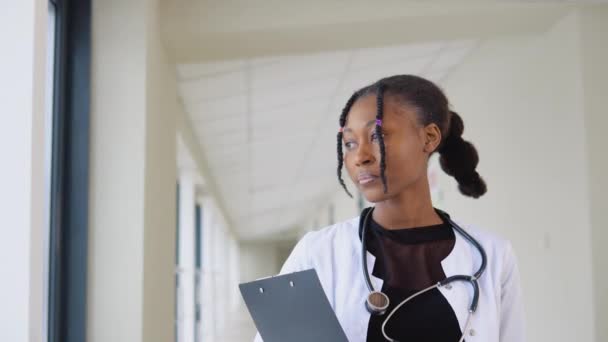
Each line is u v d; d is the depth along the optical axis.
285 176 9.73
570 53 3.73
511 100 4.63
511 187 4.68
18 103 1.80
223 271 14.09
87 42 2.96
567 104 3.80
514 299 1.25
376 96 1.18
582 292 3.69
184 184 7.27
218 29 3.49
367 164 1.16
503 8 3.56
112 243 2.89
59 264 2.80
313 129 6.97
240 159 8.04
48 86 2.78
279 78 5.03
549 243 4.09
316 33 3.62
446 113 1.28
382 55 4.98
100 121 2.95
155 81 3.26
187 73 4.56
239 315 15.41
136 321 2.85
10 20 1.82
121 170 2.93
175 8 3.49
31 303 1.78
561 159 3.90
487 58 5.06
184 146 5.85
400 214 1.22
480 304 1.17
